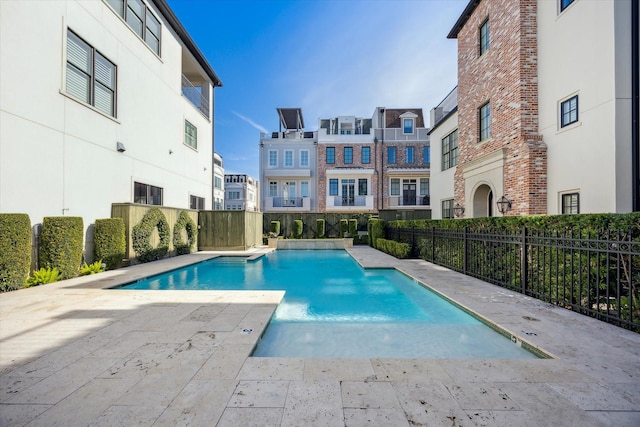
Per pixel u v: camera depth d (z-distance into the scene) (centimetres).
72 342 342
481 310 459
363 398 232
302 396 234
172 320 421
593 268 433
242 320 422
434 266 925
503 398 232
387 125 2756
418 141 2583
